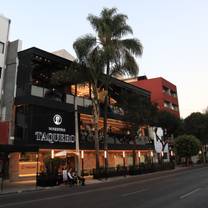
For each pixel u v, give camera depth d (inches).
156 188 738.8
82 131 1427.2
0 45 1206.3
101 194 654.5
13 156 1118.4
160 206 459.2
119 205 479.8
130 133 1689.2
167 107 2623.0
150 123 1628.9
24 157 1154.7
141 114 1547.7
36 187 899.4
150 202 505.0
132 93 1642.5
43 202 549.3
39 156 1202.0
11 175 1098.7
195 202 493.0
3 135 1119.6
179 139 2298.2
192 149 2250.2
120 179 1179.3
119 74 1278.3
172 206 455.8
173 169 1843.0
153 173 1512.1
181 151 2271.2
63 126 1309.1
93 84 1286.9
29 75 1213.7
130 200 537.0
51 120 1255.5
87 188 850.8
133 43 1269.7
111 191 712.4
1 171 1075.3
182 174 1307.8
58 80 1256.2
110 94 1742.1
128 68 1244.5
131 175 1391.5
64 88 1384.1
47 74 1336.1
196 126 2657.5
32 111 1175.0
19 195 712.4
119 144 1658.5
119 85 1774.1
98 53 1201.4
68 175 976.9
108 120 1653.5
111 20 1294.3
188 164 2404.0
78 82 1298.0
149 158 1814.7
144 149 1886.1
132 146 1761.8
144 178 1160.2
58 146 1263.5
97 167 1222.3
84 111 1437.0
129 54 1259.8
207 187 726.5
